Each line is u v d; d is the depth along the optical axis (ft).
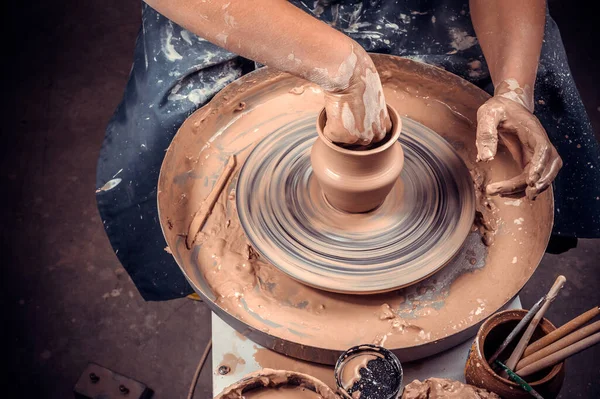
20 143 11.39
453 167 5.84
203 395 9.00
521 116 5.15
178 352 9.37
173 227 5.76
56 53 12.55
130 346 9.42
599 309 4.27
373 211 5.59
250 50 4.50
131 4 13.29
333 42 4.50
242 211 5.63
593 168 6.75
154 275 7.03
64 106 11.85
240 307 5.27
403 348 4.60
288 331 5.09
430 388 4.46
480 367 4.43
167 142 6.99
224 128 6.55
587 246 10.14
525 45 5.84
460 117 6.52
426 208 5.58
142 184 6.97
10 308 9.70
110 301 9.82
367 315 5.16
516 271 5.38
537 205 5.67
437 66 6.98
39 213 10.64
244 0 4.33
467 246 5.57
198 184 6.17
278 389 4.52
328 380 4.94
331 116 4.88
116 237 6.99
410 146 6.01
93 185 10.94
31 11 13.12
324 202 5.65
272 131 6.21
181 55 7.14
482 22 6.28
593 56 12.09
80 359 9.27
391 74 6.63
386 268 5.19
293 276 5.15
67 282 9.98
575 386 8.70
